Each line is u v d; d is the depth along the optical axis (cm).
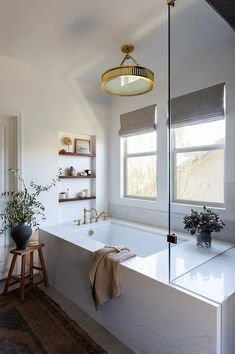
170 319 152
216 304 133
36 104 304
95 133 370
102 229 340
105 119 382
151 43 252
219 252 204
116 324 190
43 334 191
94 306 212
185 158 213
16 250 254
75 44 253
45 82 313
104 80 204
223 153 225
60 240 261
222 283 156
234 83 230
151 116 321
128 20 214
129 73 191
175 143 212
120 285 186
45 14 204
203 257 192
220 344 133
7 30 226
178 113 219
